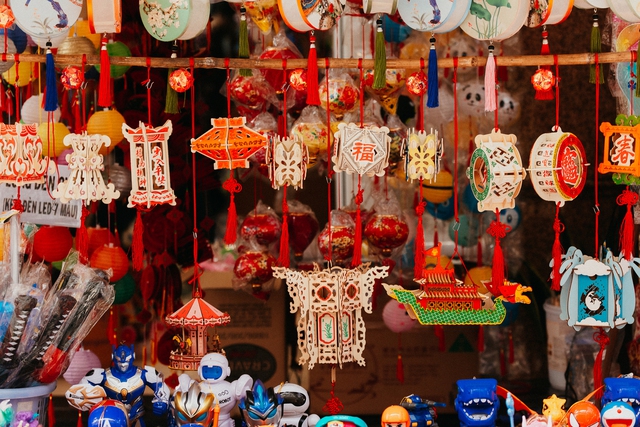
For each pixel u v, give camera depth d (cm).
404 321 300
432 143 237
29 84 296
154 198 234
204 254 297
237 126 236
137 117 289
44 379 223
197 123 297
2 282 227
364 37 300
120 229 296
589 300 235
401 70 274
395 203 287
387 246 282
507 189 228
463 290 237
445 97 304
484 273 304
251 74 253
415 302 236
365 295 241
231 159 237
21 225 264
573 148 229
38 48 269
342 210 292
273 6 270
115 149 298
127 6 284
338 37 301
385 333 302
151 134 234
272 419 222
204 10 227
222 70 298
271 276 288
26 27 215
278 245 297
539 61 237
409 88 240
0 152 227
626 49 258
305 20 216
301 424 233
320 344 236
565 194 228
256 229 284
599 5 226
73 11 217
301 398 234
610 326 234
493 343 305
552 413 221
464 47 310
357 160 231
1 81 275
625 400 222
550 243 309
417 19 221
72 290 226
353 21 300
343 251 281
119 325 294
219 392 231
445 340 304
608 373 288
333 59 239
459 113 307
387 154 234
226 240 240
